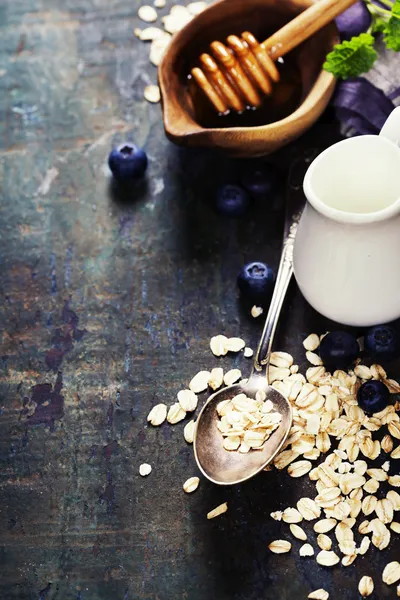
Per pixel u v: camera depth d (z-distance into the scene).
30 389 0.59
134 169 0.63
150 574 0.54
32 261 0.62
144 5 0.69
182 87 0.62
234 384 0.57
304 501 0.55
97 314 0.60
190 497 0.56
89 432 0.57
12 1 0.70
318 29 0.60
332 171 0.56
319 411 0.57
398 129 0.55
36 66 0.68
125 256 0.62
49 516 0.56
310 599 0.53
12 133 0.66
